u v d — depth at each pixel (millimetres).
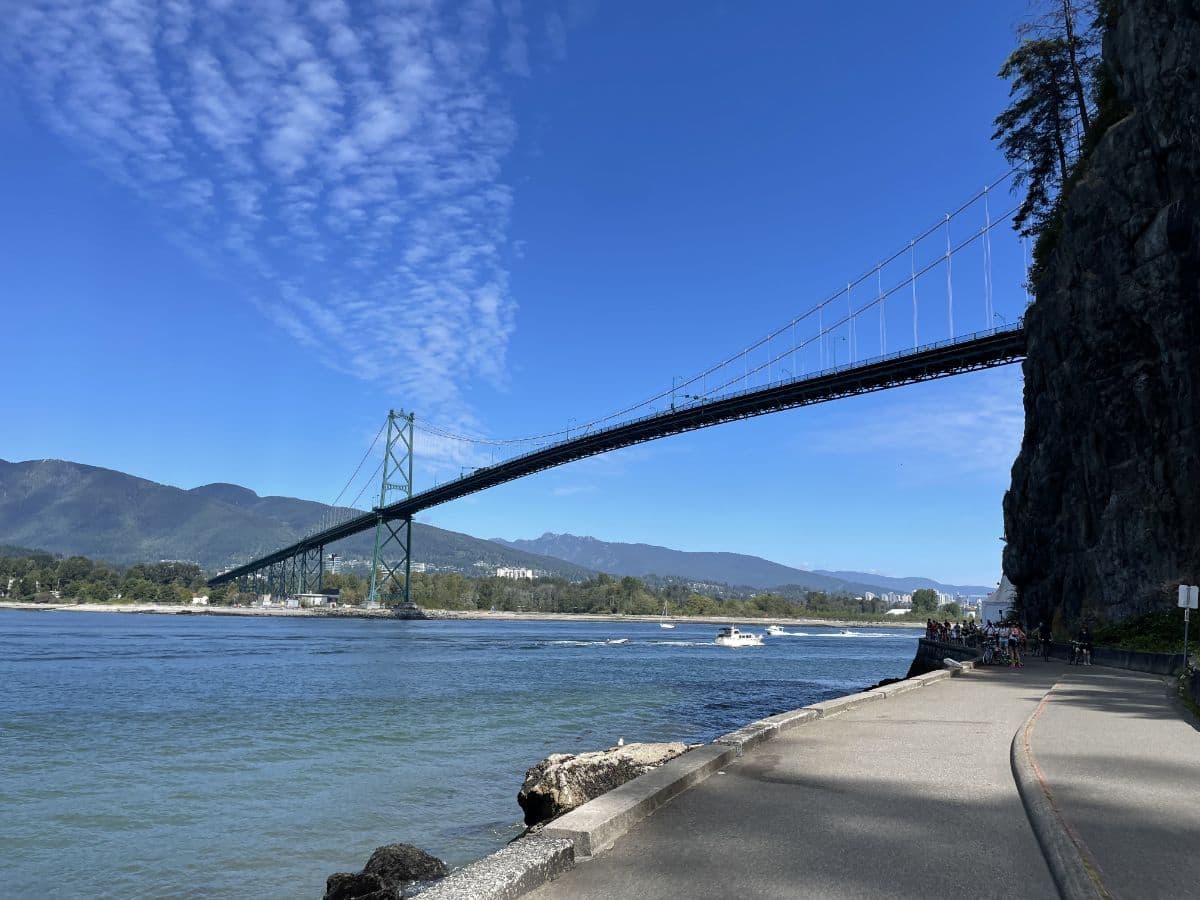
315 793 19453
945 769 9664
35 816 17375
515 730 29562
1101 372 37594
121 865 14148
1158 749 10797
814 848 6500
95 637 94625
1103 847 6207
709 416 88688
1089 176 39281
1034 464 44781
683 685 48969
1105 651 29531
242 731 29297
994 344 64062
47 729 29672
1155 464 34125
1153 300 34031
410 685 46969
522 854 5879
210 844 15328
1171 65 33219
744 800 8117
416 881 11148
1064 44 48719
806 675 59906
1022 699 17547
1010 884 5656
